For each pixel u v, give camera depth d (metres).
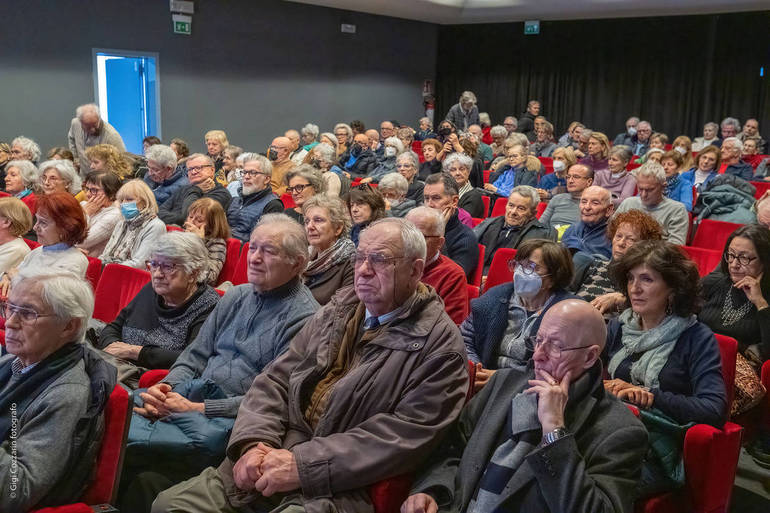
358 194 4.05
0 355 2.39
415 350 2.01
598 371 1.88
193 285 2.96
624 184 6.38
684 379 2.23
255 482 1.95
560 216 5.37
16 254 3.62
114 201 4.49
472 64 14.99
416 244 2.09
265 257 2.51
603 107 13.85
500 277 3.75
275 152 7.36
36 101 10.01
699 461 2.03
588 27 13.65
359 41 13.70
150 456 2.17
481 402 2.01
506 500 1.78
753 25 12.16
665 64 13.12
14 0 9.61
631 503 1.77
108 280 3.50
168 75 11.22
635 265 2.30
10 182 5.90
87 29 10.29
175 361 2.75
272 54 12.45
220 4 11.62
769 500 2.74
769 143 12.30
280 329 2.50
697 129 13.05
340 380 2.06
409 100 14.86
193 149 11.70
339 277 3.33
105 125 7.54
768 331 2.73
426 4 12.63
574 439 1.75
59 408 1.77
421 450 1.91
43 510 1.70
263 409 2.14
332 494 1.90
